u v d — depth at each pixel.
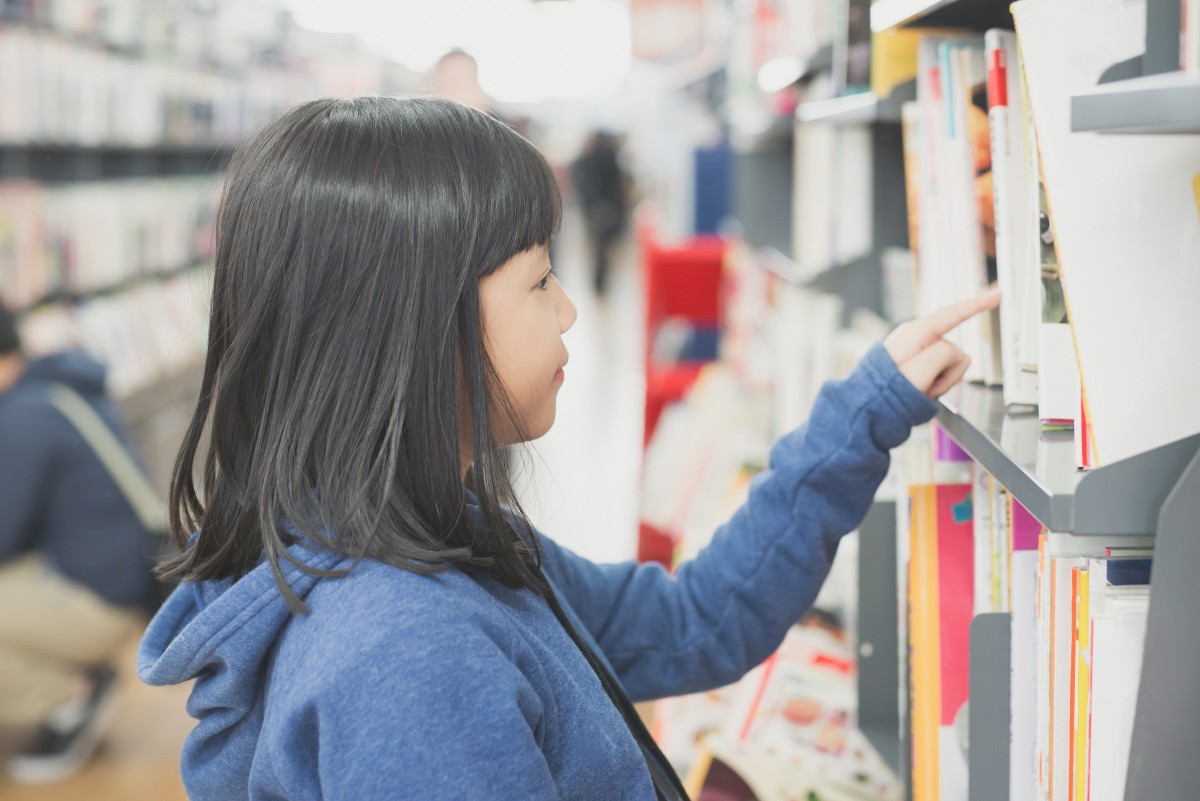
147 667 0.88
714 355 4.22
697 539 2.16
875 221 1.97
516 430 0.92
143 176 5.99
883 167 1.96
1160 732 0.71
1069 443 0.84
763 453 2.62
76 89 4.28
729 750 1.49
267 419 0.84
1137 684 0.74
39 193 4.17
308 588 0.81
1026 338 0.97
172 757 3.01
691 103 5.02
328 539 0.80
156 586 3.05
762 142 3.26
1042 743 0.89
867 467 1.10
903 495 1.25
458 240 0.83
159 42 5.47
